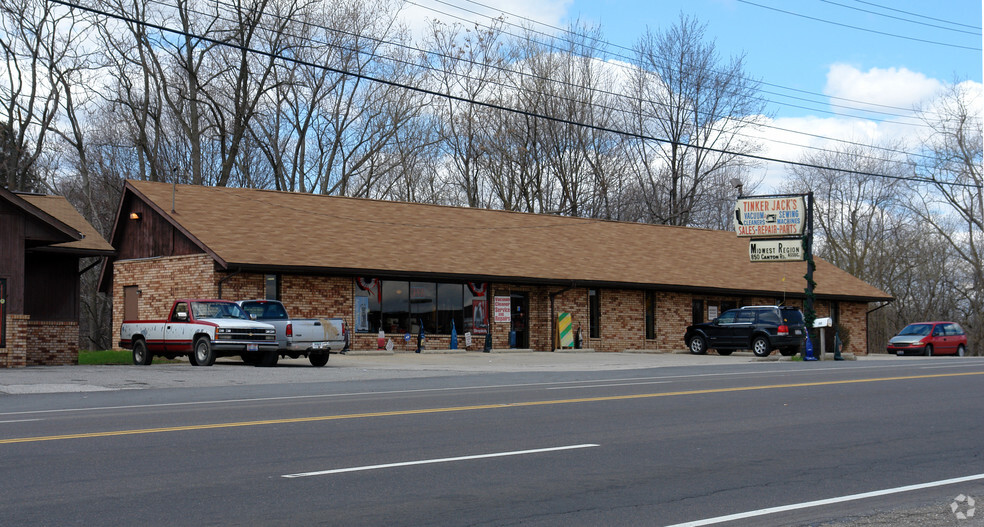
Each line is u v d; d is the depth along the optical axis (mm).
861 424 12750
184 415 13336
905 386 18438
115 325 35906
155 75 45688
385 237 36875
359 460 9570
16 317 24906
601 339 40719
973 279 65688
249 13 45719
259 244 32281
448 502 7734
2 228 24812
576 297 39844
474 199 59188
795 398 16016
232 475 8734
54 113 44844
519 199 58688
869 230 68812
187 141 53219
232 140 49562
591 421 12781
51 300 29594
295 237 33969
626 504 7766
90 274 52906
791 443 11062
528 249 40719
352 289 33719
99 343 51188
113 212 52125
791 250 33531
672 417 13297
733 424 12609
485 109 56875
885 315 69438
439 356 33375
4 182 44938
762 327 35750
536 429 11953
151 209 34344
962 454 10461
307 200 38031
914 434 11883
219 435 11234
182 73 47969
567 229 44969
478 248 38906
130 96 46500
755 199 34219
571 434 11547
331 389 18453
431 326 35844
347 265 32969
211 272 31188
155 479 8523
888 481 8930
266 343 25703
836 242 69688
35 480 8438
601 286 39875
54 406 14969
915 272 69812
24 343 25062
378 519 7121
